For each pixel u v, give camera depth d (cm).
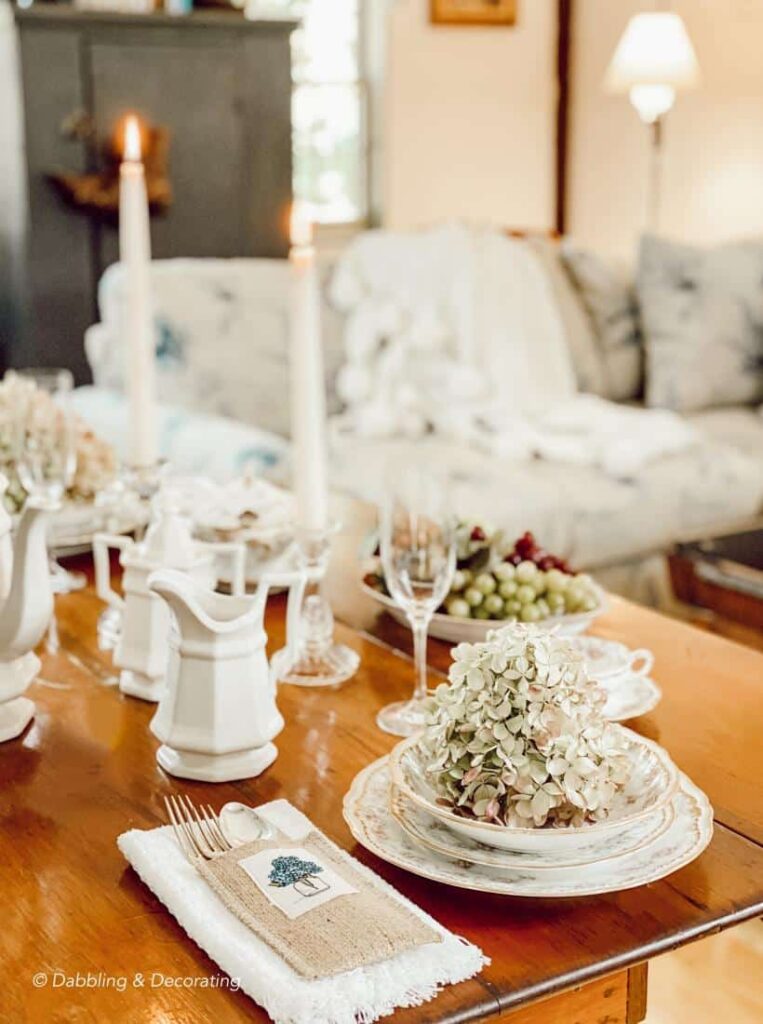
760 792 114
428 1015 83
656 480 305
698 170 497
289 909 91
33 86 396
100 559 143
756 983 175
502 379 332
